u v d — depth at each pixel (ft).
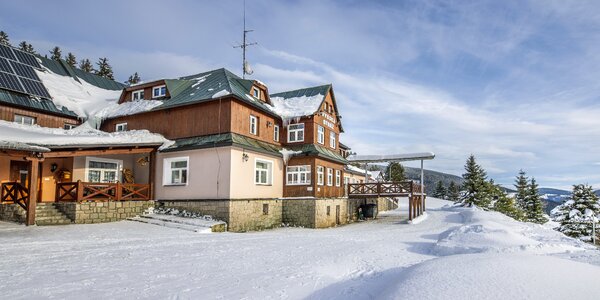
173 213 57.98
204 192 57.72
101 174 62.13
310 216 65.51
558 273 16.26
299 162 69.62
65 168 58.34
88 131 60.23
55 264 24.82
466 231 39.93
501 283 14.84
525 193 173.47
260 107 65.41
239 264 27.30
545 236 43.01
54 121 64.23
